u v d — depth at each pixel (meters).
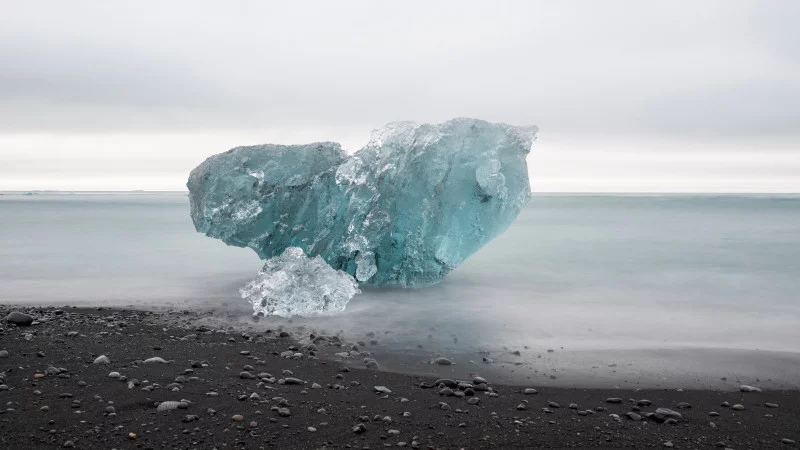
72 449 4.17
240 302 10.02
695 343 7.82
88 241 20.08
